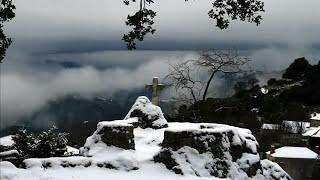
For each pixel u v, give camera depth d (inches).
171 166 549.6
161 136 676.7
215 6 471.2
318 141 2159.2
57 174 503.5
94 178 499.8
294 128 2310.5
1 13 485.1
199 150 564.4
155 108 724.7
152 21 466.3
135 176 522.9
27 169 508.1
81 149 612.1
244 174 564.4
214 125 653.3
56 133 729.6
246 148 601.6
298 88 2573.8
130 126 589.0
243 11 462.0
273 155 1854.1
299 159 1825.8
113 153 567.5
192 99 1229.7
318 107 2498.8
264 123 2250.2
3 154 527.2
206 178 522.9
